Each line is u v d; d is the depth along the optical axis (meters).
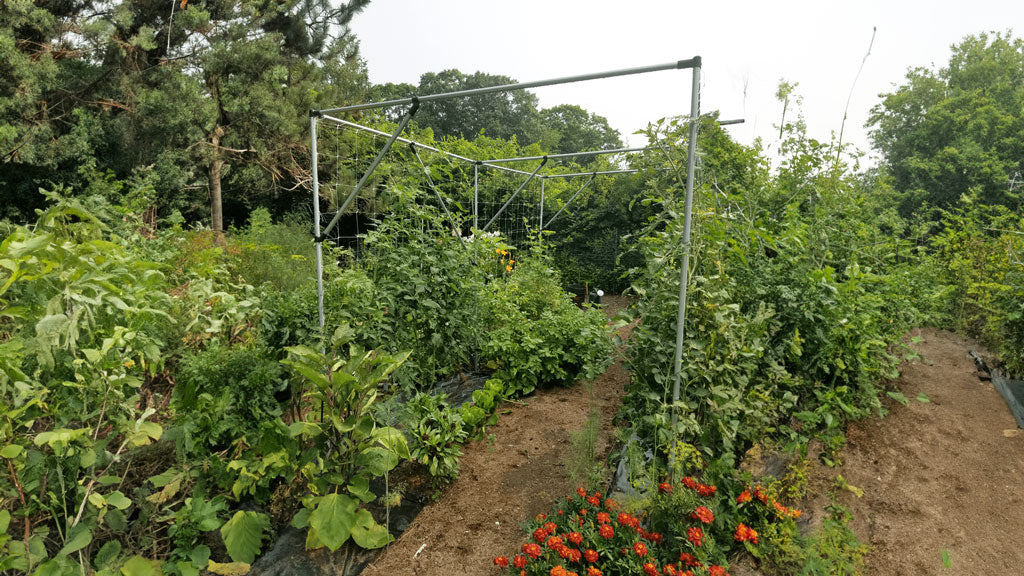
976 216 6.48
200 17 10.48
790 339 3.57
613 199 11.32
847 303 3.80
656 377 2.83
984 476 3.39
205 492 2.91
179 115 10.10
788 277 3.75
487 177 10.35
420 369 4.45
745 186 5.48
